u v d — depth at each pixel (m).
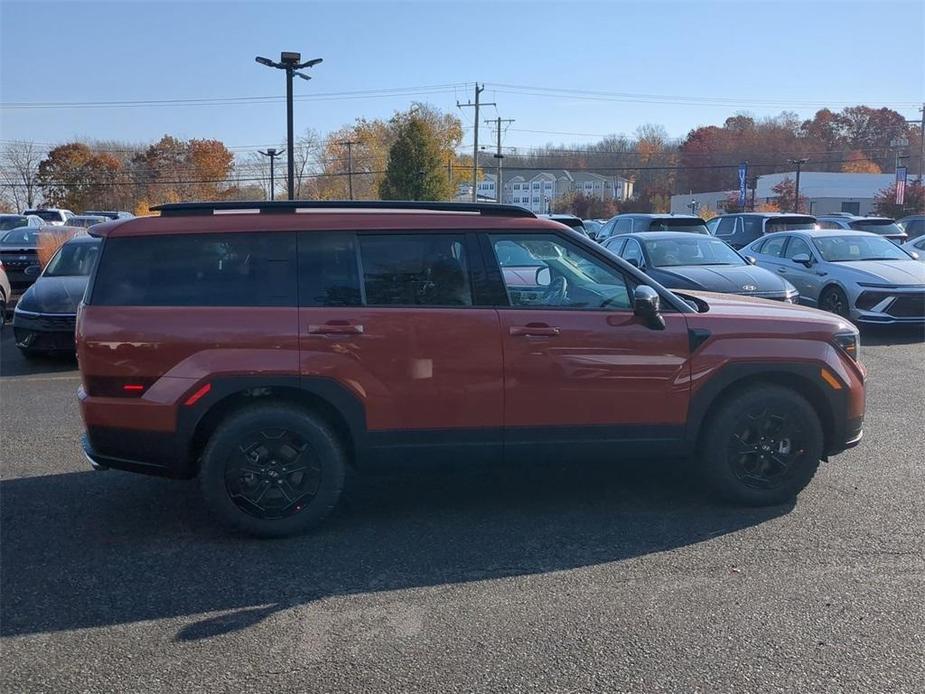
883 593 4.06
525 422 4.94
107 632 3.79
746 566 4.39
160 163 70.12
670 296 5.11
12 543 4.84
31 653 3.61
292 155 26.98
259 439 4.78
